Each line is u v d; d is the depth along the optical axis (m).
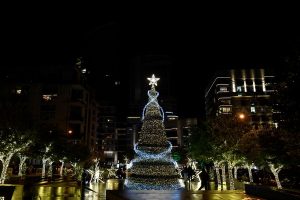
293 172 16.78
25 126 24.97
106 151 125.75
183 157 73.19
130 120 146.50
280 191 13.07
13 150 23.48
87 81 84.12
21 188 14.33
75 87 68.00
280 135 15.42
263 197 14.41
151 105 31.78
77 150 49.16
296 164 14.84
